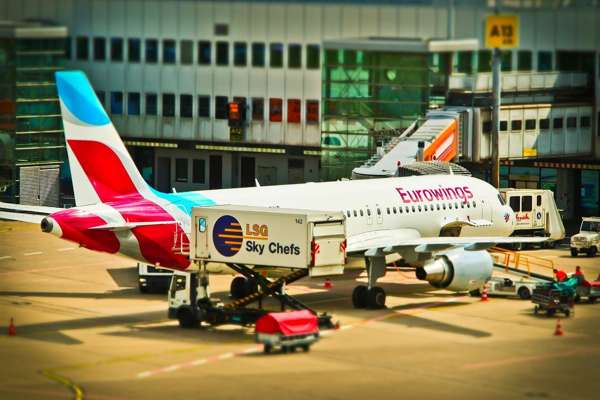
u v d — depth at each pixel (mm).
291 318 133875
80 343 138500
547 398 117188
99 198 160250
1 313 155500
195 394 116750
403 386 120250
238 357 131875
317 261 145500
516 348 137375
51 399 115125
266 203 168875
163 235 159500
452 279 162375
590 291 164875
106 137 160250
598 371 127562
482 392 118750
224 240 149625
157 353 133625
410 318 153750
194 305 147250
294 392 117625
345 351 135000
